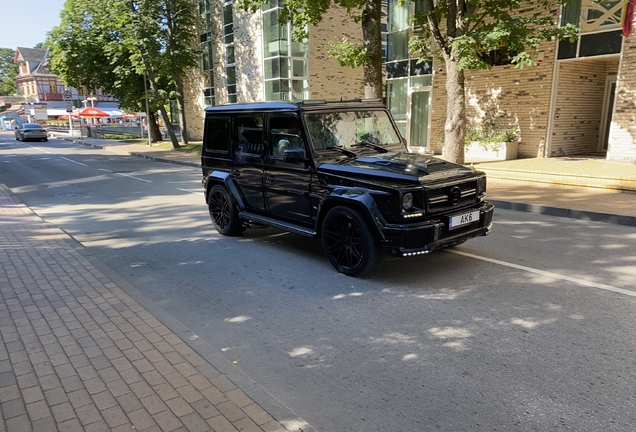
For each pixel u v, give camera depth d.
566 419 2.90
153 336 3.97
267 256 6.69
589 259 6.14
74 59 31.95
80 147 33.34
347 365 3.65
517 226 8.09
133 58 27.75
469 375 3.44
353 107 6.58
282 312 4.71
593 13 13.58
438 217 5.29
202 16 32.47
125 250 7.22
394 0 20.55
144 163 22.08
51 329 4.12
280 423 2.86
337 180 5.66
